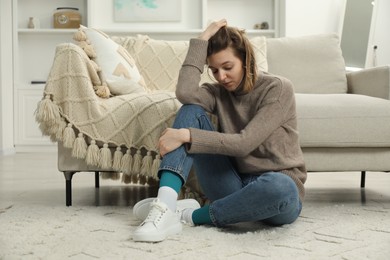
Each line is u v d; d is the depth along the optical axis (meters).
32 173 3.45
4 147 4.88
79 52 2.02
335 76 2.90
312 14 5.11
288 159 1.65
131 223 1.73
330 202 2.26
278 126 1.63
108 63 2.28
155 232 1.44
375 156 2.16
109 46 2.32
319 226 1.68
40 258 1.29
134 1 5.35
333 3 5.12
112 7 5.38
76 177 3.26
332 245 1.43
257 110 1.65
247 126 1.59
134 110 2.01
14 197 2.40
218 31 1.67
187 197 2.04
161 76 2.73
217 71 1.65
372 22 4.60
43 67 5.39
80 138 1.98
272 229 1.64
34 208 2.02
